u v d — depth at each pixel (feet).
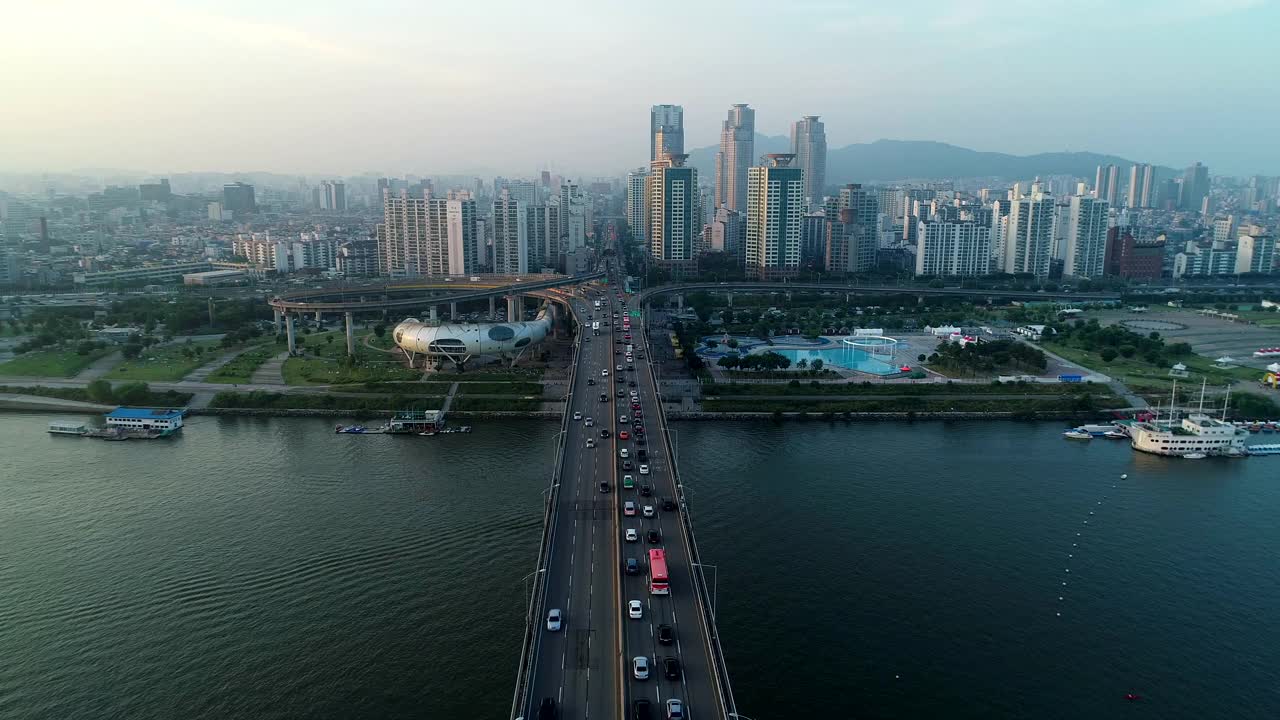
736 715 509.35
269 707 620.90
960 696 636.89
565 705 517.96
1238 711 627.46
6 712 618.44
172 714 614.34
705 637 592.60
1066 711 623.36
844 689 642.22
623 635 593.42
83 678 655.76
